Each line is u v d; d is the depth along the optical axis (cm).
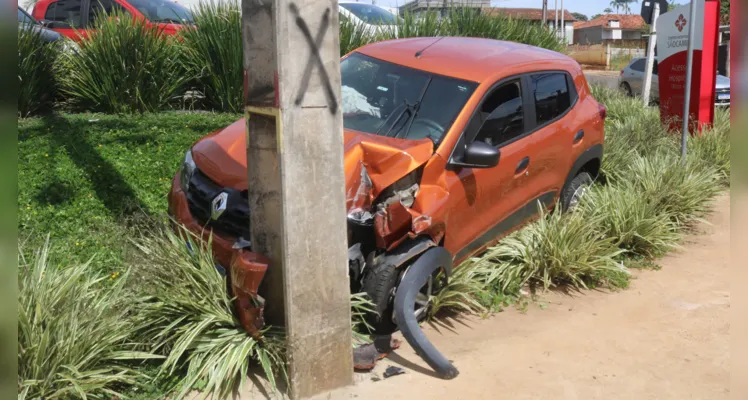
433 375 410
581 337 475
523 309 520
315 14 347
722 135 959
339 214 370
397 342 447
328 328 375
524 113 561
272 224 384
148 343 397
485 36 1212
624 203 664
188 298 397
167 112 894
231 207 429
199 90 952
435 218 447
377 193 430
